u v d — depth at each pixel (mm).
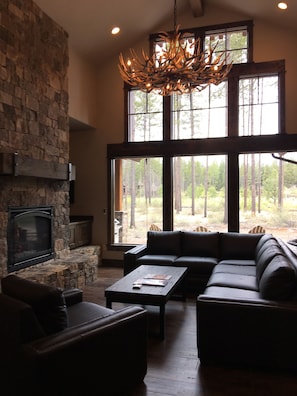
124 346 2248
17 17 4223
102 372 2072
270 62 5875
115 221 6934
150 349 3004
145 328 2449
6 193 4078
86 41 5887
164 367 2684
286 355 2566
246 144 6031
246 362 2664
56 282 4387
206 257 5113
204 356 2746
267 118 5988
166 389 2369
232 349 2682
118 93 6750
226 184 6242
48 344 1822
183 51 3529
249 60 5973
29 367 1749
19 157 4008
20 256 4332
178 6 6070
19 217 4297
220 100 6242
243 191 6184
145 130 6668
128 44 6547
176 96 6496
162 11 5988
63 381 1831
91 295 4582
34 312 1966
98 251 6711
